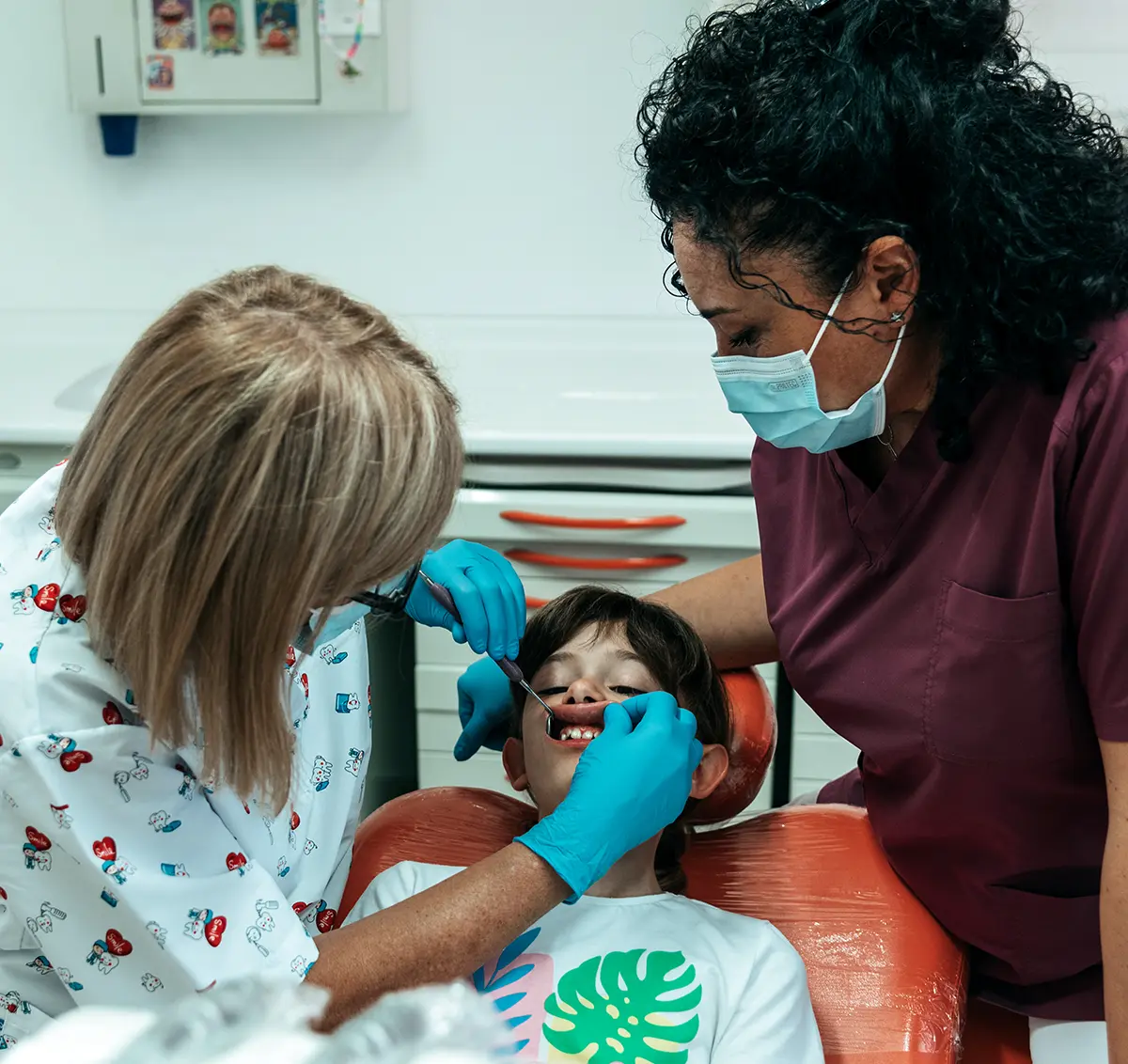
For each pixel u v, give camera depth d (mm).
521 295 2250
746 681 1464
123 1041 859
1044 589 970
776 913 1282
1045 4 1882
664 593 1479
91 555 850
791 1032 1121
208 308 821
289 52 2021
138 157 2168
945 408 995
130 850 868
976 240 898
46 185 2191
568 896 1046
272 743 835
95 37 2012
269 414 762
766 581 1250
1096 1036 1187
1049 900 1140
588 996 1138
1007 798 1077
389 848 1364
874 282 927
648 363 2225
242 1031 865
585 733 1265
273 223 2215
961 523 1037
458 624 1267
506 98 2115
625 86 2098
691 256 958
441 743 2076
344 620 977
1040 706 1009
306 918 1125
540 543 1912
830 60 882
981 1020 1273
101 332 2268
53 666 844
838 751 2021
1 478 1942
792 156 875
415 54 2094
